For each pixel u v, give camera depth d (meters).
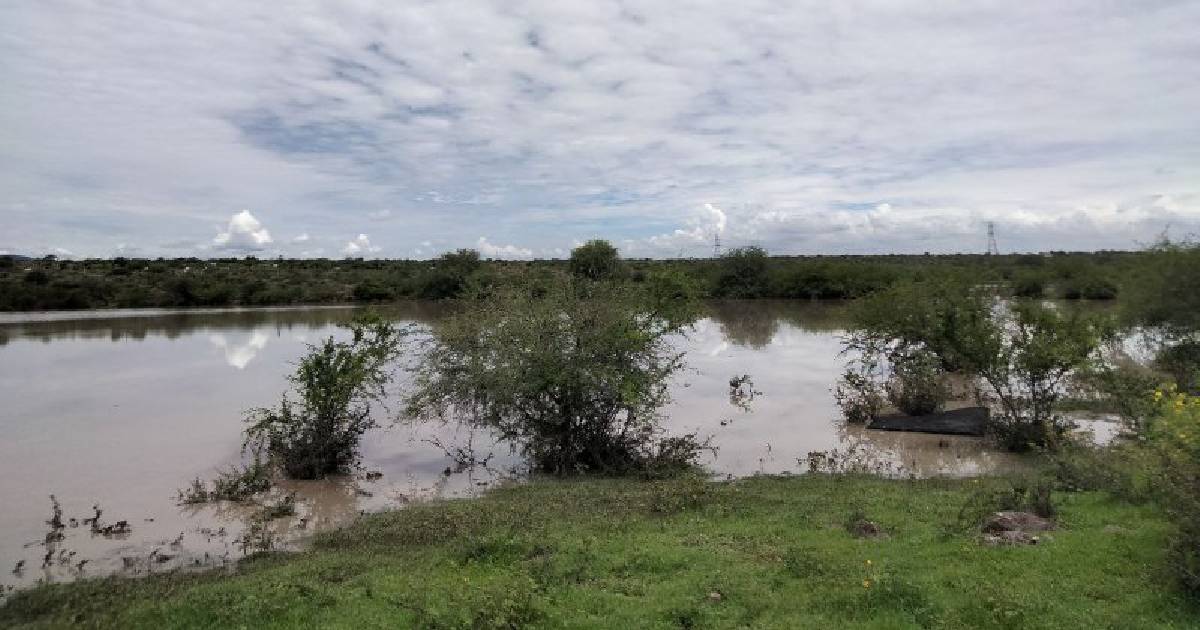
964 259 94.50
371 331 17.61
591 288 17.00
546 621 7.49
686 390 24.97
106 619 8.30
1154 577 7.56
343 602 8.25
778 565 8.92
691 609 7.66
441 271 71.69
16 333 44.31
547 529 10.95
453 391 16.61
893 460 16.38
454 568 9.33
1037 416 17.05
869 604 7.55
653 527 10.98
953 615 7.23
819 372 28.61
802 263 78.44
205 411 21.91
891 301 21.75
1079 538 8.95
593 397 15.96
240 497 13.97
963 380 23.34
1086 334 16.80
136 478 15.24
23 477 15.21
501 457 17.33
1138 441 12.09
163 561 10.82
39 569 10.48
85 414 21.48
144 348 37.50
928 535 9.72
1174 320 21.81
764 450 17.39
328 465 15.98
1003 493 11.10
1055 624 6.89
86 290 64.25
